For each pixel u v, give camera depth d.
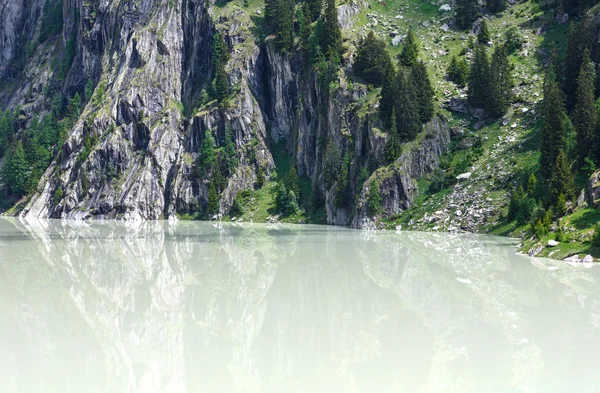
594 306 35.72
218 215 142.88
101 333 30.47
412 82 115.25
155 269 53.41
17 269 53.12
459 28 154.62
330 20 142.75
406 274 48.69
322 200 128.88
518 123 112.44
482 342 27.77
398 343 27.80
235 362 25.22
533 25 146.00
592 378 22.34
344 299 38.44
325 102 137.38
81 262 58.41
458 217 94.94
